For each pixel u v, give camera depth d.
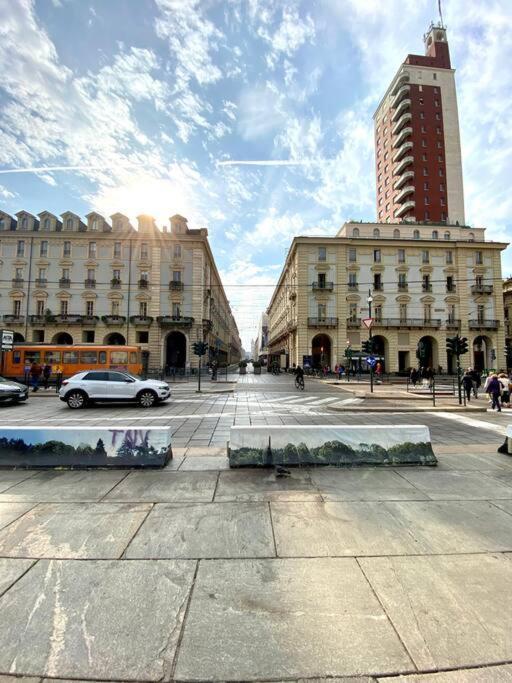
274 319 75.38
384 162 59.31
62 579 2.31
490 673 1.64
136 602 2.10
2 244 36.09
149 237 35.94
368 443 4.99
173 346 38.75
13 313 35.53
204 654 1.73
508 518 3.27
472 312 38.22
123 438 4.89
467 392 14.72
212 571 2.41
